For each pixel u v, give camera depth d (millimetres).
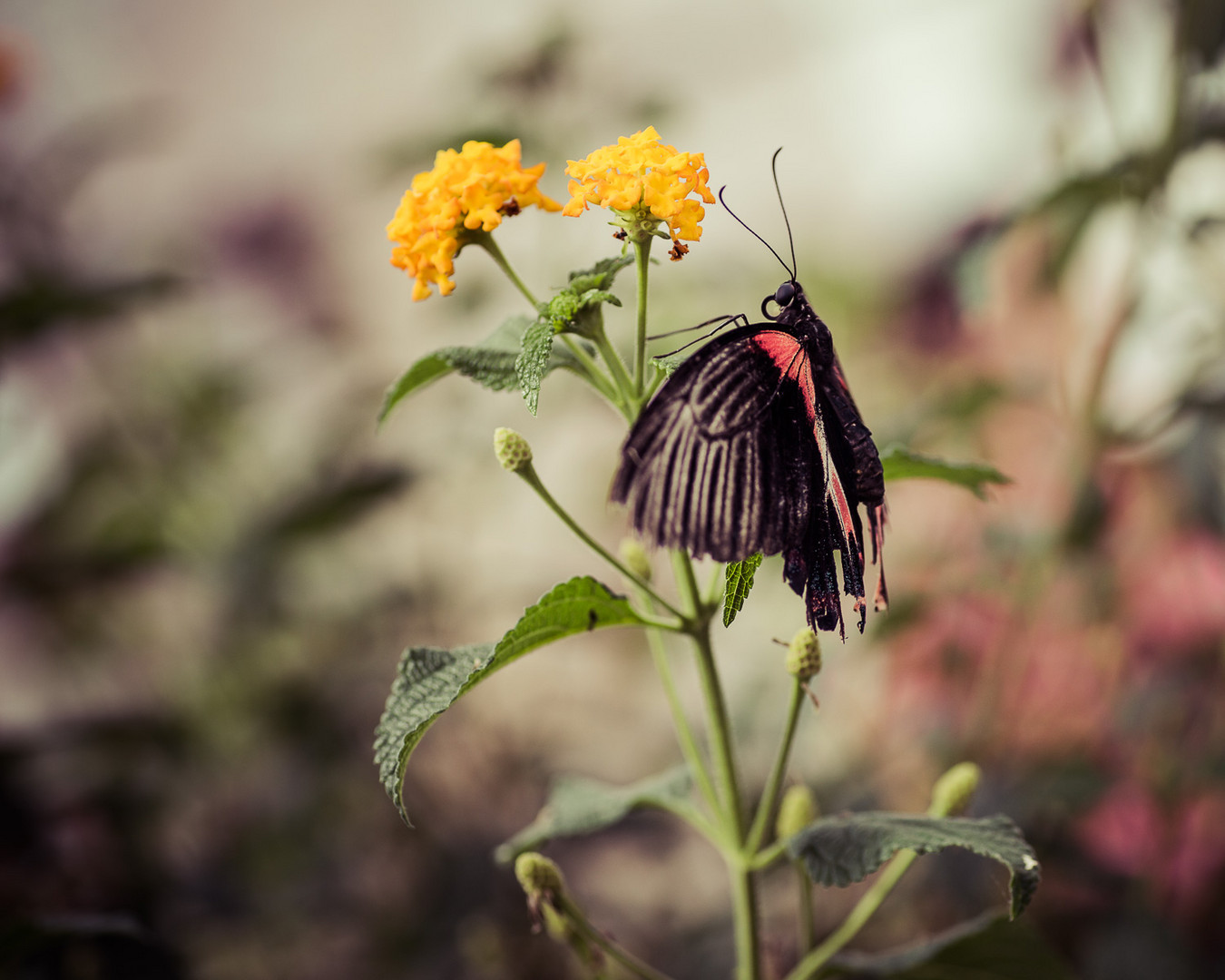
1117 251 876
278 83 1635
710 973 870
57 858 813
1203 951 748
